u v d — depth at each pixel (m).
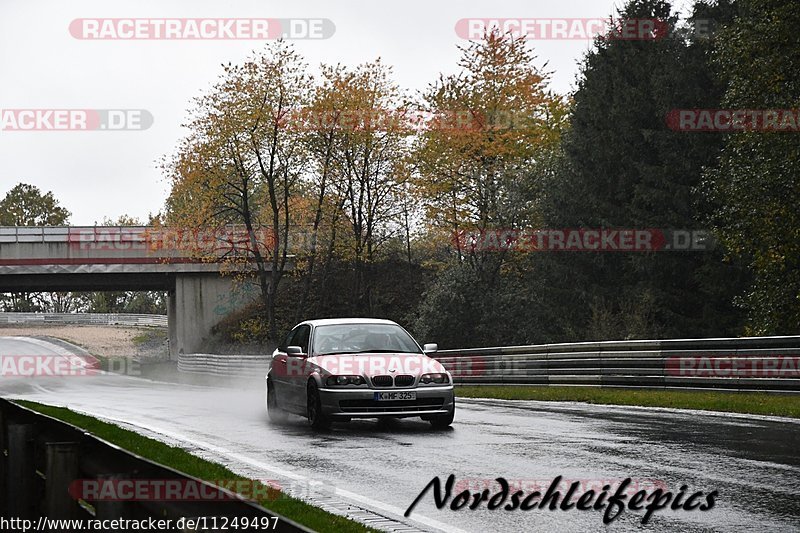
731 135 37.19
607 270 51.81
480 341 53.12
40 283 72.94
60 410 24.95
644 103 51.03
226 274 71.00
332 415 19.17
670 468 13.34
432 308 53.31
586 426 19.31
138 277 74.12
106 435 18.33
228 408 27.58
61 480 6.69
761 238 35.16
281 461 15.25
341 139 62.09
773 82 34.69
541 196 54.34
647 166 48.69
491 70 58.06
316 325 21.44
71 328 128.25
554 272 52.44
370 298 67.25
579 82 56.47
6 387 49.91
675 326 47.06
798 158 34.00
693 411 21.77
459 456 15.15
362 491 12.17
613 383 28.75
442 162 56.84
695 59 48.34
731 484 11.96
